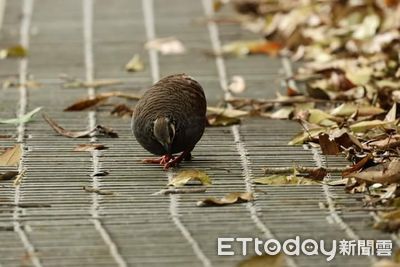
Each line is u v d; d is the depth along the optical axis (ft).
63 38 54.34
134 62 49.62
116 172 36.06
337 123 40.14
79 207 33.14
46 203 33.40
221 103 44.09
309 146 38.68
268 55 51.93
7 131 40.55
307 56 50.93
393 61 46.42
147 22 57.31
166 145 34.83
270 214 32.53
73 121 41.83
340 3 54.39
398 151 36.65
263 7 58.39
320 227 31.50
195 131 35.50
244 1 58.70
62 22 57.26
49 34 55.01
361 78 44.45
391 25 51.52
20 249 30.04
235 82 46.85
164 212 32.73
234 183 35.06
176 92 35.40
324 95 43.50
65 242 30.48
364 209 32.76
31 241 30.55
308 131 39.06
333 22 53.36
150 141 35.35
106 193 34.12
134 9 59.77
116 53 52.08
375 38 50.08
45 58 51.08
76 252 29.81
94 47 52.95
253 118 42.22
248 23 57.21
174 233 31.12
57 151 38.24
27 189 34.60
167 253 29.76
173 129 34.86
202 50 52.60
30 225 31.71
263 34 55.21
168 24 57.00
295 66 49.90
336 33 52.01
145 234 31.04
